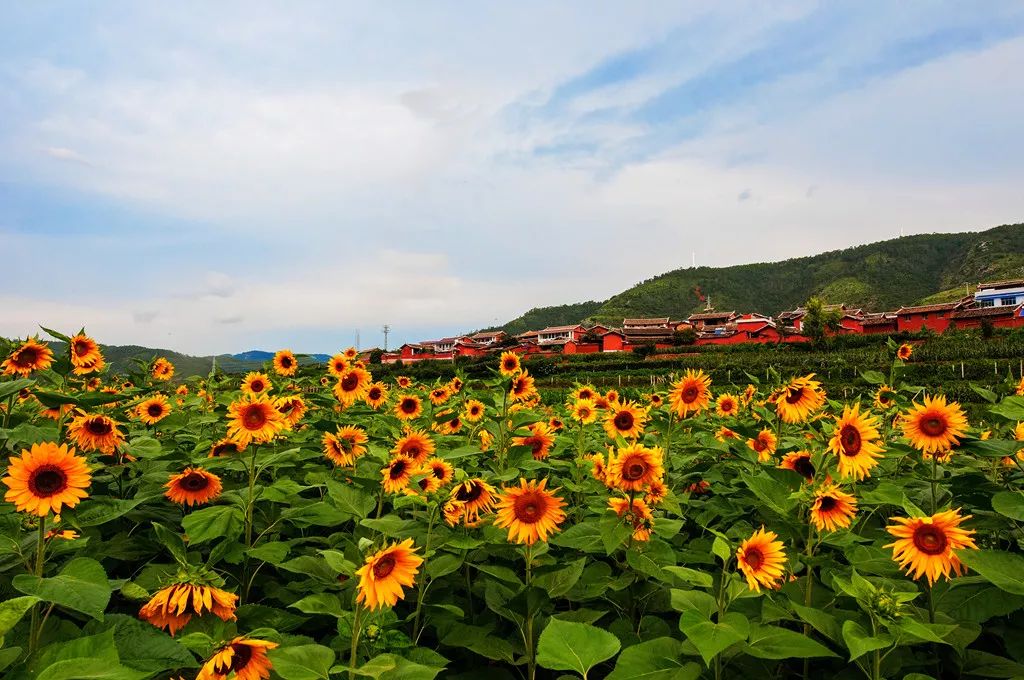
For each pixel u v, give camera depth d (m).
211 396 9.43
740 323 104.56
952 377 49.97
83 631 2.82
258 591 4.40
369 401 8.06
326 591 3.97
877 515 5.12
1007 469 5.38
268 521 4.73
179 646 2.59
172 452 5.27
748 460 5.85
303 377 9.23
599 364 79.88
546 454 6.30
